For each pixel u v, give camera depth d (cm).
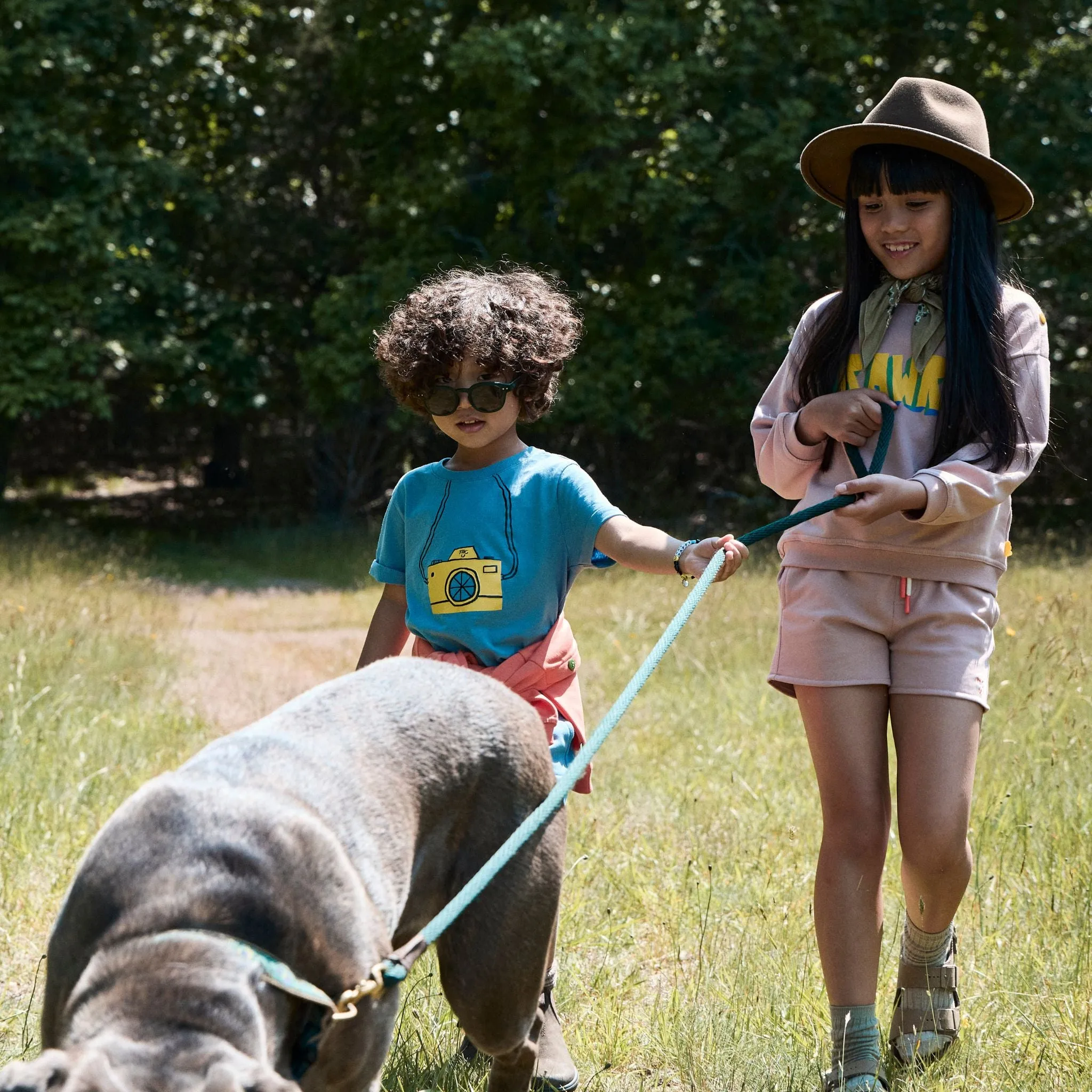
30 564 1440
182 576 1736
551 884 289
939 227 341
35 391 1789
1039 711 638
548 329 342
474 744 281
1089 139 1870
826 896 338
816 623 342
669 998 395
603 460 2191
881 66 1994
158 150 2122
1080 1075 339
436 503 340
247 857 226
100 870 228
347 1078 242
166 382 2025
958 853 336
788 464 352
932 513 317
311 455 2292
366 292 1867
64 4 1786
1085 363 2025
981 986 391
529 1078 313
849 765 338
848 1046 332
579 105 1755
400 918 261
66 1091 180
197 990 205
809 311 374
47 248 1764
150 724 752
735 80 1828
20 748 620
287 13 2161
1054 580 1125
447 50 1900
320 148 2238
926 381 343
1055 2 1877
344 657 1082
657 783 607
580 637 1016
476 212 1916
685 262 1880
